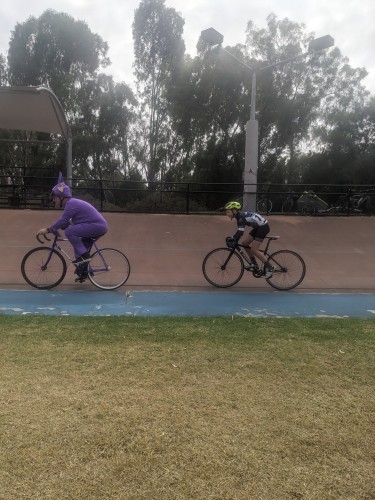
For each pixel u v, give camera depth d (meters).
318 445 2.75
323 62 27.45
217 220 14.46
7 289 6.96
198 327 5.01
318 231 13.09
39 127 18.48
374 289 7.57
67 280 7.53
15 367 3.77
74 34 37.00
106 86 37.41
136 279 7.84
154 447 2.69
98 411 3.09
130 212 16.05
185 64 29.52
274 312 6.07
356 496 2.31
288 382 3.62
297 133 28.75
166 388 3.46
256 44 27.02
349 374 3.79
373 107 28.28
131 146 36.91
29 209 15.70
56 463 2.51
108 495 2.27
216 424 2.96
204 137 29.22
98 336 4.61
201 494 2.30
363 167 27.11
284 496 2.30
